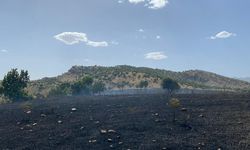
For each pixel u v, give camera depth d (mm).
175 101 35938
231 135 26219
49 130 30344
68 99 54188
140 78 187125
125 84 179625
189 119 31219
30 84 155875
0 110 43344
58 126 31531
